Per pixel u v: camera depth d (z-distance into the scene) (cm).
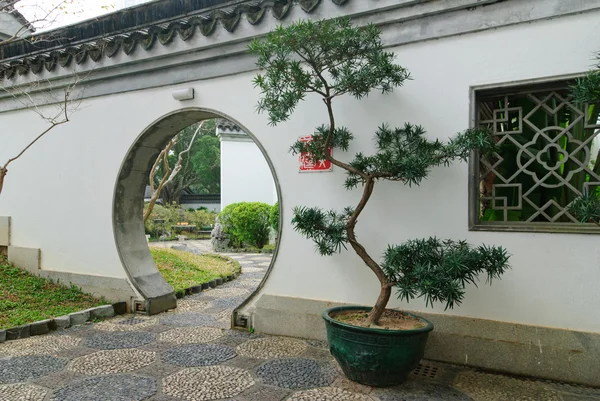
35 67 551
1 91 595
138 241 543
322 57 313
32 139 581
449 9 348
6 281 541
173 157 2230
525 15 326
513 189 353
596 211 241
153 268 548
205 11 446
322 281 401
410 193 365
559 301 316
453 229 349
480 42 343
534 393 298
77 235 541
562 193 335
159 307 515
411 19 364
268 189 1570
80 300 515
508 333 329
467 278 287
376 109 379
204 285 668
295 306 412
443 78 355
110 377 322
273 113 317
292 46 297
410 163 294
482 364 338
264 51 302
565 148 339
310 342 400
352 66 324
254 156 1552
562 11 315
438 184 355
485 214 364
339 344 311
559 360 315
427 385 311
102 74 518
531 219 332
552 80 319
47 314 460
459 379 321
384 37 374
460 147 306
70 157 548
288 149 415
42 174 570
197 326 458
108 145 520
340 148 390
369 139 381
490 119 357
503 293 333
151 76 491
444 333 351
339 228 328
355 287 386
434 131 357
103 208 522
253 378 321
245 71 435
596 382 305
